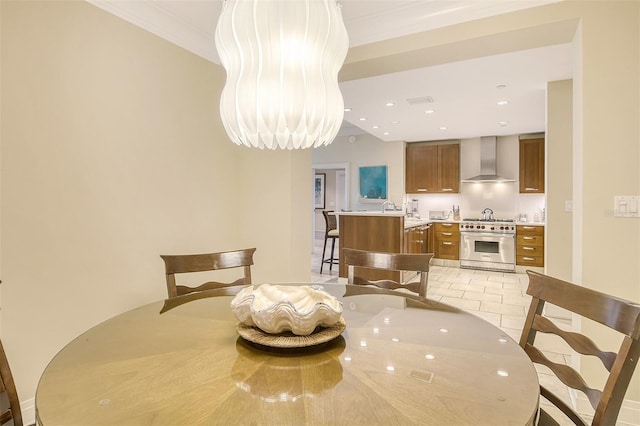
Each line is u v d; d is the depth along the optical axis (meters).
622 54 1.88
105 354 1.03
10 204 1.75
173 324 1.29
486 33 2.23
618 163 1.88
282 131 1.44
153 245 2.48
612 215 1.89
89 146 2.09
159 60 2.51
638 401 1.87
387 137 6.55
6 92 1.73
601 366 1.96
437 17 2.34
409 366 0.96
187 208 2.76
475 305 3.96
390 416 0.74
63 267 1.97
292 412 0.75
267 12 1.26
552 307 3.67
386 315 1.39
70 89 1.99
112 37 2.21
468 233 6.22
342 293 1.75
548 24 2.06
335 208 9.34
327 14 1.34
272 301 1.20
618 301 0.98
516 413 0.75
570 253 3.62
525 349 1.25
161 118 2.54
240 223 3.31
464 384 0.86
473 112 4.78
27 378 1.81
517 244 5.85
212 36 2.80
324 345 1.09
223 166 3.12
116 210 2.24
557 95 3.65
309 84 1.32
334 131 1.54
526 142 6.07
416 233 5.40
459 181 6.62
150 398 0.80
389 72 2.88
